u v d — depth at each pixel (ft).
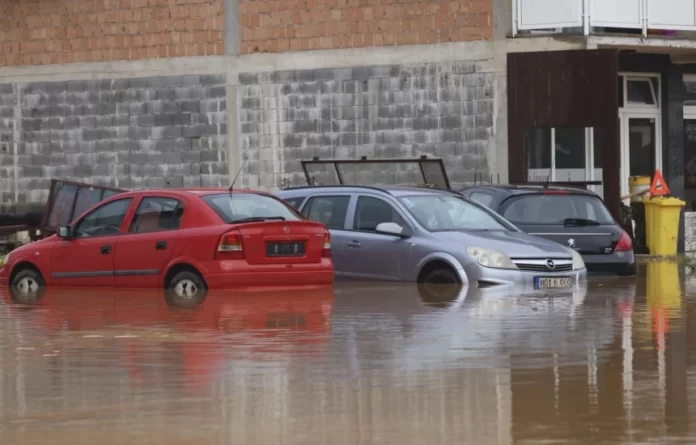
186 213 77.56
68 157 140.77
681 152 136.56
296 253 77.05
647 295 75.36
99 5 138.92
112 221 81.35
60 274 82.53
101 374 46.29
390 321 60.90
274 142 132.98
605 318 62.08
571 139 127.95
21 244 123.65
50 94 141.08
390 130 128.98
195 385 43.70
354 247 82.79
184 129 136.15
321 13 131.13
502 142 125.49
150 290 78.02
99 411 39.58
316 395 41.60
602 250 91.20
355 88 130.11
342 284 81.05
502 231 83.66
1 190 143.33
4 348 53.31
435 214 82.84
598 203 93.56
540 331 56.80
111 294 76.79
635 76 134.92
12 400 41.57
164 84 136.77
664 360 48.16
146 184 137.69
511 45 125.08
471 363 47.67
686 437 35.24
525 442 34.83
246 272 75.20
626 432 35.86
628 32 126.00
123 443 35.32
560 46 124.16
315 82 131.44
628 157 134.51
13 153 142.72
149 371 46.78
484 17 125.80
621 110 133.69
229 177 134.51
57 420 38.42
